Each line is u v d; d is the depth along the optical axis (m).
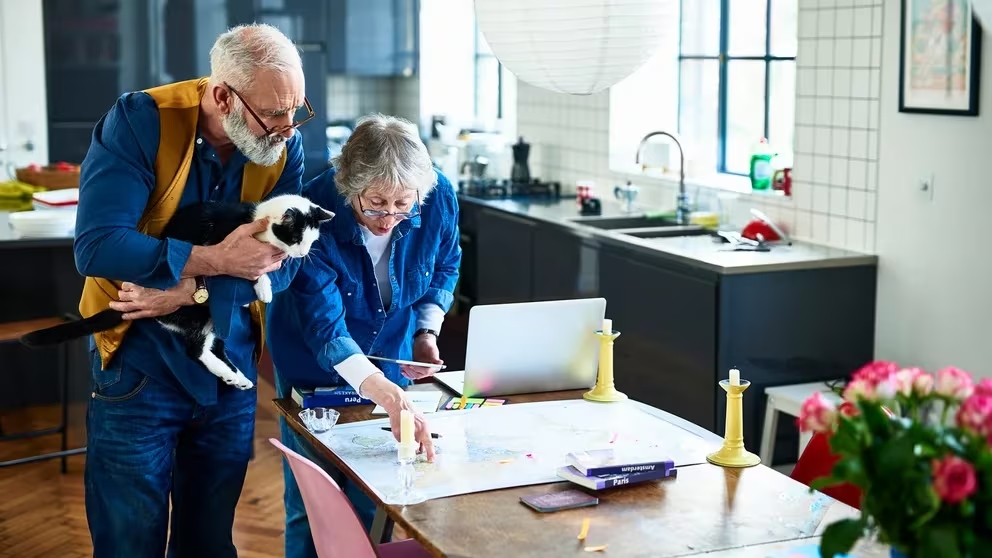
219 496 3.00
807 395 4.22
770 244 4.75
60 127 6.89
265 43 2.58
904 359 4.40
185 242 2.61
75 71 6.87
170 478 2.93
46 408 5.87
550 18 2.84
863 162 4.50
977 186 3.99
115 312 2.70
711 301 4.35
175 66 7.07
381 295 3.01
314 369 2.97
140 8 6.95
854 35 4.48
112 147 2.61
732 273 4.29
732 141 5.80
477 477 2.42
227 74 2.56
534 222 5.72
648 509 2.26
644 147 6.05
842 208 4.63
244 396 2.98
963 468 1.57
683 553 2.05
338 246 2.89
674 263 4.57
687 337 4.53
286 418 2.86
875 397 1.71
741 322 4.34
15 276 5.54
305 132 7.54
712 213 5.38
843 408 1.79
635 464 2.40
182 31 7.06
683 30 6.08
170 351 2.77
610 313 5.09
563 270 5.48
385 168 2.67
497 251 6.16
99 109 6.96
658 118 6.21
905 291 4.36
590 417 2.86
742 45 5.65
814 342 4.45
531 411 2.90
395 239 2.96
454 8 8.07
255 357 3.04
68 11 6.81
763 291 4.35
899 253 4.38
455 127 7.50
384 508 2.27
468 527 2.15
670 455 2.59
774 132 5.43
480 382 3.00
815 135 4.75
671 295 4.62
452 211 3.13
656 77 6.14
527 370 3.02
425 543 2.10
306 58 7.46
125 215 2.59
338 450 2.58
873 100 4.42
